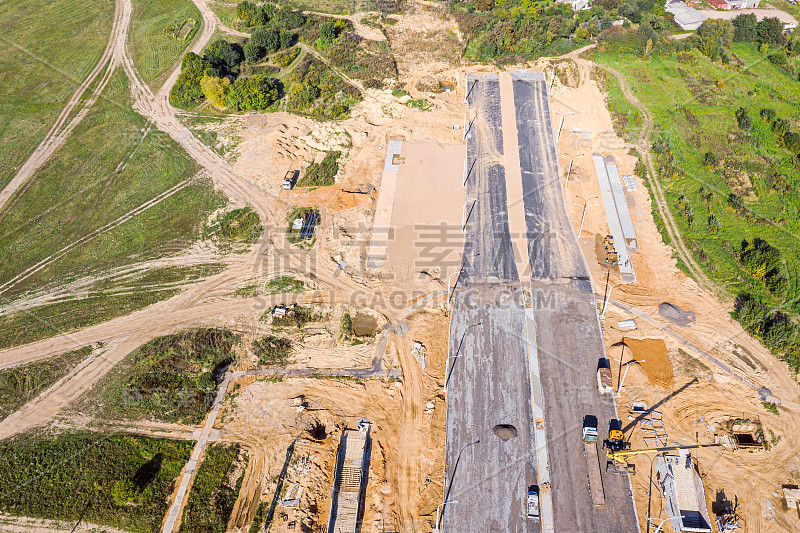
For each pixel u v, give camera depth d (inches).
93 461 1610.5
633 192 2486.5
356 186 2551.7
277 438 1658.5
